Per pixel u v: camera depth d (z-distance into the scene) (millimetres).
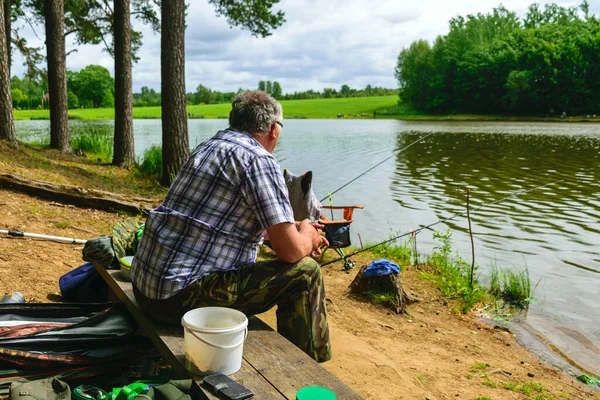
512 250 7648
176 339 2357
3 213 5812
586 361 4289
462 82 74562
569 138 30359
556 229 8898
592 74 61281
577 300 5676
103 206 6953
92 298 3621
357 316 4730
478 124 51625
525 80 63281
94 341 2609
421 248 7641
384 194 12188
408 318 4883
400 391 3338
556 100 63344
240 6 12555
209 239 2348
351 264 5902
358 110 92000
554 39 65188
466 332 4711
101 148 16250
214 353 2090
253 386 2057
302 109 96750
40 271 4301
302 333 2541
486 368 3928
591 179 14531
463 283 5887
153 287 2359
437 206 10797
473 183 13883
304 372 2160
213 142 2438
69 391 2193
